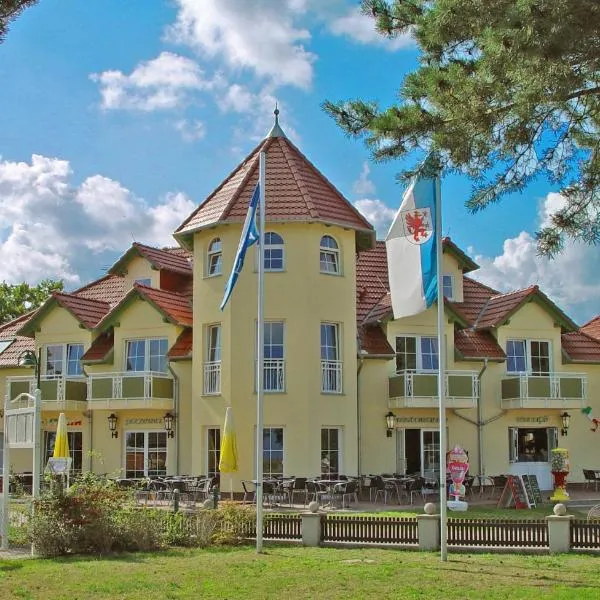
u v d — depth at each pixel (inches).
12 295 2338.8
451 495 1074.1
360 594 515.5
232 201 1164.5
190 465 1226.6
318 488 1035.9
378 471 1202.0
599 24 447.2
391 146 545.6
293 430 1117.1
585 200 559.5
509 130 527.5
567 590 517.0
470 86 513.3
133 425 1273.4
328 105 552.4
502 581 554.9
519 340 1315.2
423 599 501.0
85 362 1304.1
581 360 1331.2
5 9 406.9
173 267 1387.8
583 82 495.8
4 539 726.5
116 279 1475.1
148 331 1279.5
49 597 509.7
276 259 1155.3
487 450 1261.1
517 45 462.0
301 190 1164.5
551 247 558.9
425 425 1238.3
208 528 755.4
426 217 666.8
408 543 711.7
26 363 1061.8
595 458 1321.4
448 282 1358.3
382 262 1400.1
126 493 754.2
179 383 1250.0
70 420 1321.4
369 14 553.3
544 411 1298.0
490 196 546.6
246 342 1139.3
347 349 1170.0
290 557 670.5
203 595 514.9
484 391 1273.4
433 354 1262.3
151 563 642.2
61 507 704.4
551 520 685.3
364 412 1210.0
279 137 1246.3
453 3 488.4
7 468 749.9
